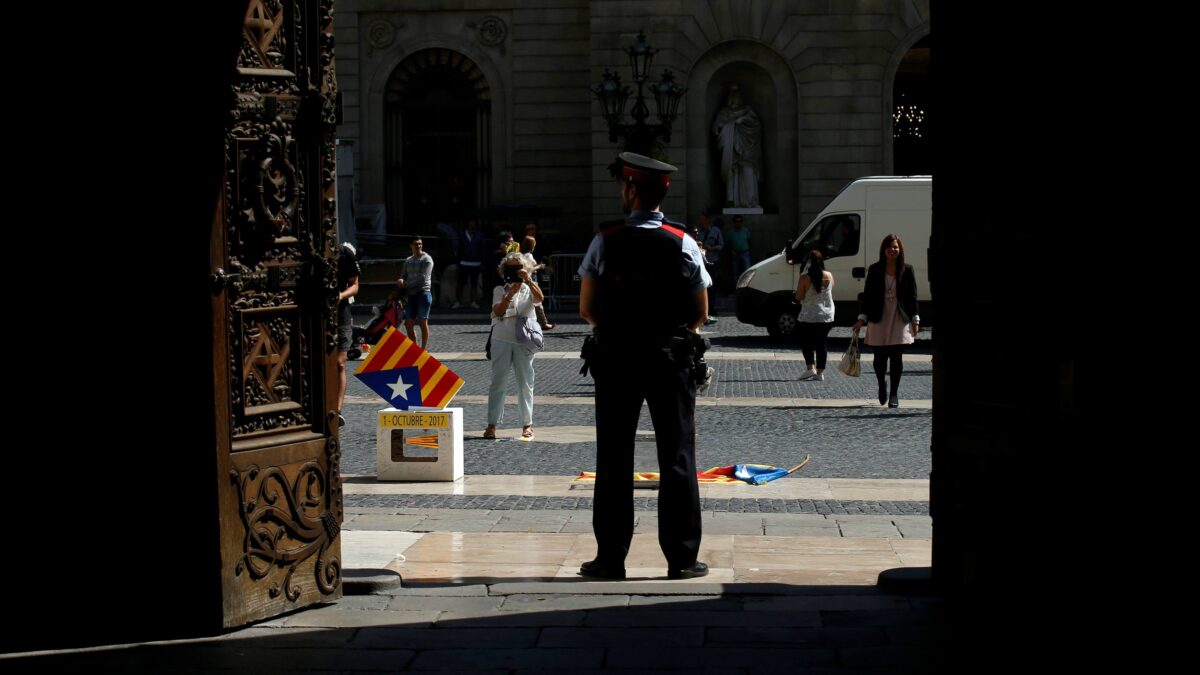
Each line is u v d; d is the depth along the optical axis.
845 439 14.16
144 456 6.11
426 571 7.65
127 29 5.97
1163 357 5.47
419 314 23.77
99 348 6.11
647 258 7.36
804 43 35.94
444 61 39.00
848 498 10.45
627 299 7.37
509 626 6.30
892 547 8.37
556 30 38.56
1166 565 5.46
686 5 35.97
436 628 6.28
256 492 6.30
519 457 12.97
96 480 6.15
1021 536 6.06
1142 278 5.53
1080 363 5.72
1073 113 5.73
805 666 5.63
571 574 7.55
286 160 6.41
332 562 6.77
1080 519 5.75
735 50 36.09
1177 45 5.40
